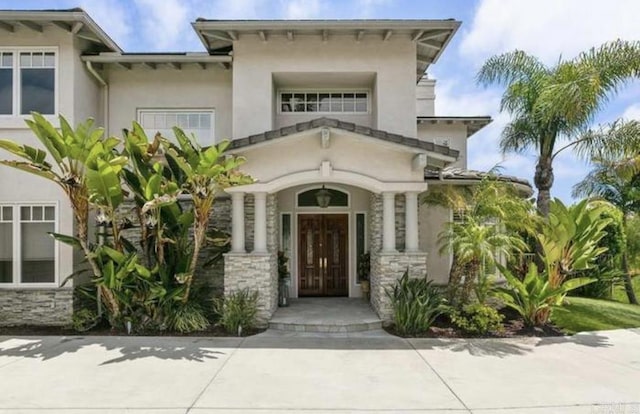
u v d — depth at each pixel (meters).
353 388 8.01
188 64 15.23
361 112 16.31
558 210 12.59
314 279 17.11
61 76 13.49
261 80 14.91
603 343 11.42
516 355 10.25
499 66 17.16
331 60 14.97
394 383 8.28
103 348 10.71
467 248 12.10
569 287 12.44
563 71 15.51
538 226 14.34
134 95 15.52
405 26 14.14
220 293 14.72
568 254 12.99
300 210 16.98
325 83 15.99
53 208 13.51
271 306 13.48
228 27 14.09
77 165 11.59
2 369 9.05
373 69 15.01
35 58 13.58
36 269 13.42
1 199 13.45
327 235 17.12
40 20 12.97
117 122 15.44
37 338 11.73
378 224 14.44
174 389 7.90
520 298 13.05
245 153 13.22
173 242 12.36
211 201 12.32
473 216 13.10
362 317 13.39
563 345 11.18
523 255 15.70
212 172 11.55
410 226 13.36
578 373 8.92
